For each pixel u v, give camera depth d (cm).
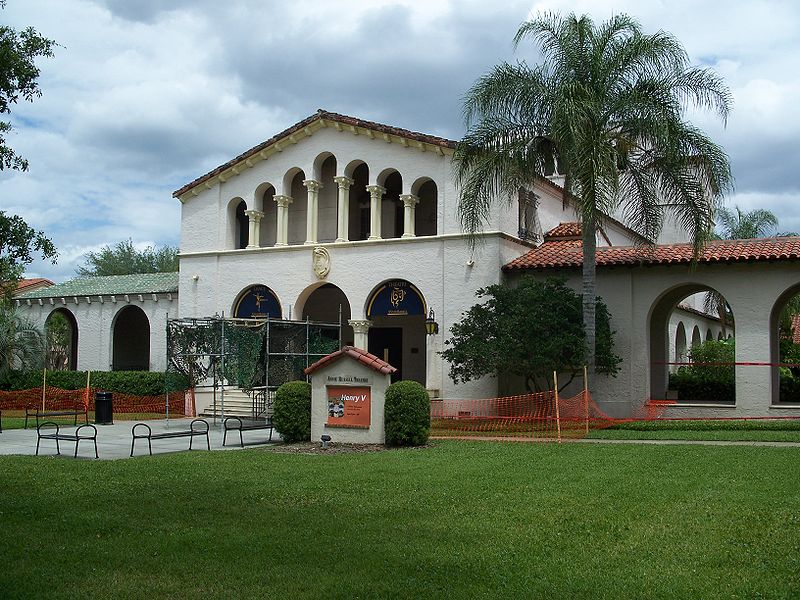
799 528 957
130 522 1006
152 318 3541
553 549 863
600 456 1630
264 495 1191
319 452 1769
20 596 707
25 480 1355
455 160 2439
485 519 1012
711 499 1141
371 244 2966
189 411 3080
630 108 2223
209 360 2917
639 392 2586
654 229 2439
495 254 2736
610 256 2644
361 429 1916
